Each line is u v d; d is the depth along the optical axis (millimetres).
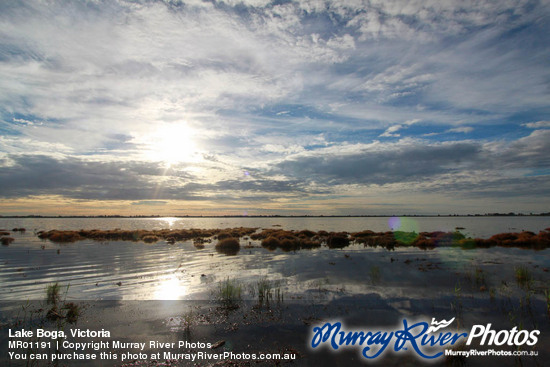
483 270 16688
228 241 29672
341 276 15602
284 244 29406
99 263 19797
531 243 30094
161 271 17188
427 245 30156
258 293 12500
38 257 22250
